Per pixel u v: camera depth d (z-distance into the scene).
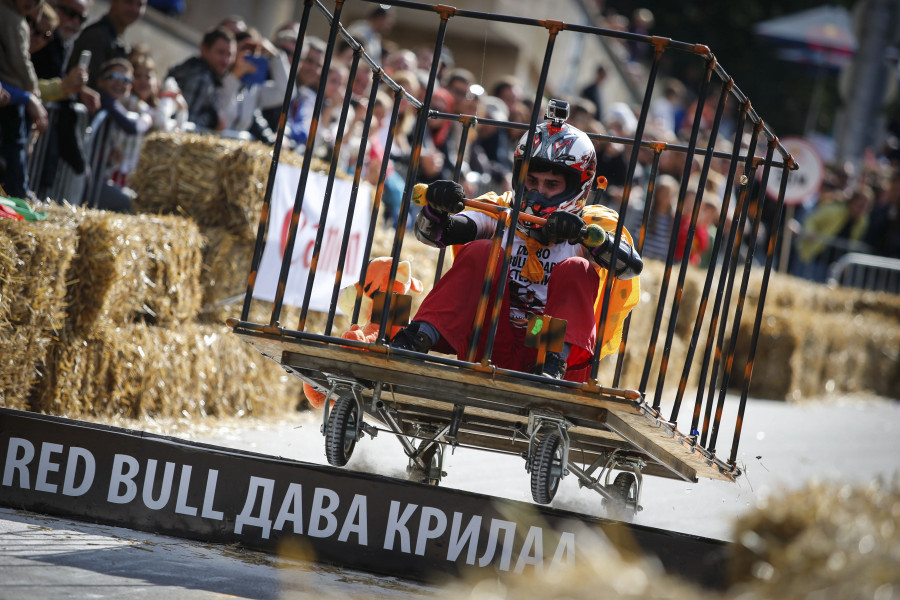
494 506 14.93
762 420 44.06
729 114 102.44
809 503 9.68
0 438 15.71
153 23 45.62
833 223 65.25
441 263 20.20
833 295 62.03
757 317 19.03
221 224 28.80
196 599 12.27
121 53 32.94
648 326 44.94
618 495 19.33
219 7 56.12
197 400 26.88
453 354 17.38
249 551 15.20
